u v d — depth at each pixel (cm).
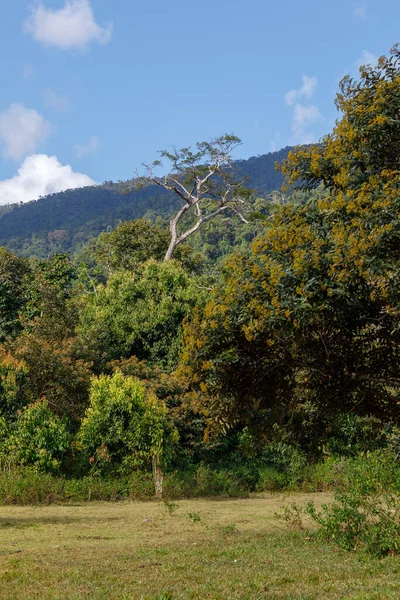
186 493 1961
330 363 1009
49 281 3212
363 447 1811
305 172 1062
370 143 963
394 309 852
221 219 10188
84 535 1168
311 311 864
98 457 1914
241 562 890
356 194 932
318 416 1122
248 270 963
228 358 963
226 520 1407
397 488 1077
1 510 1540
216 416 1060
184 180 4506
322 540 1084
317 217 955
